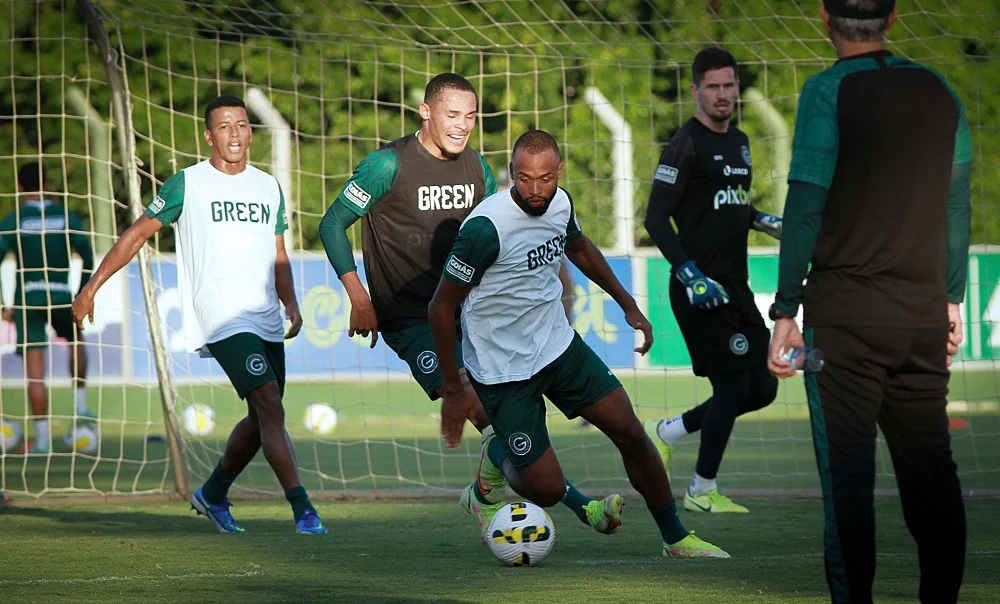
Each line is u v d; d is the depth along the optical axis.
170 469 34.06
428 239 18.88
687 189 23.06
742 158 23.28
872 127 11.34
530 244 15.61
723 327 23.25
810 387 11.73
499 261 15.52
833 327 11.52
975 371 53.50
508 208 15.40
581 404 16.30
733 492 26.83
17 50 53.28
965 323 44.72
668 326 47.12
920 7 42.03
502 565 16.95
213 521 22.22
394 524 22.52
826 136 11.39
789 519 22.67
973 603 13.54
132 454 37.88
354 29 47.28
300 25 47.81
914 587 14.69
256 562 17.45
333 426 44.62
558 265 16.17
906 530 20.48
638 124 54.31
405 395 51.53
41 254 36.34
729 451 37.31
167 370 28.14
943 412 11.78
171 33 35.06
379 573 16.30
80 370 38.31
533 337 16.09
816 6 49.66
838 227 11.54
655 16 52.84
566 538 20.22
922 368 11.58
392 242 18.92
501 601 13.94
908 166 11.37
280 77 52.94
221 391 48.88
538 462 16.34
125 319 47.00
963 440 39.81
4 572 16.52
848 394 11.53
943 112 11.55
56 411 47.53
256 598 14.30
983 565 16.50
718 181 23.00
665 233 22.75
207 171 21.34
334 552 18.56
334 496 27.25
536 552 16.75
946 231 11.82
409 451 38.38
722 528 21.28
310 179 52.75
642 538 20.17
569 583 15.22
